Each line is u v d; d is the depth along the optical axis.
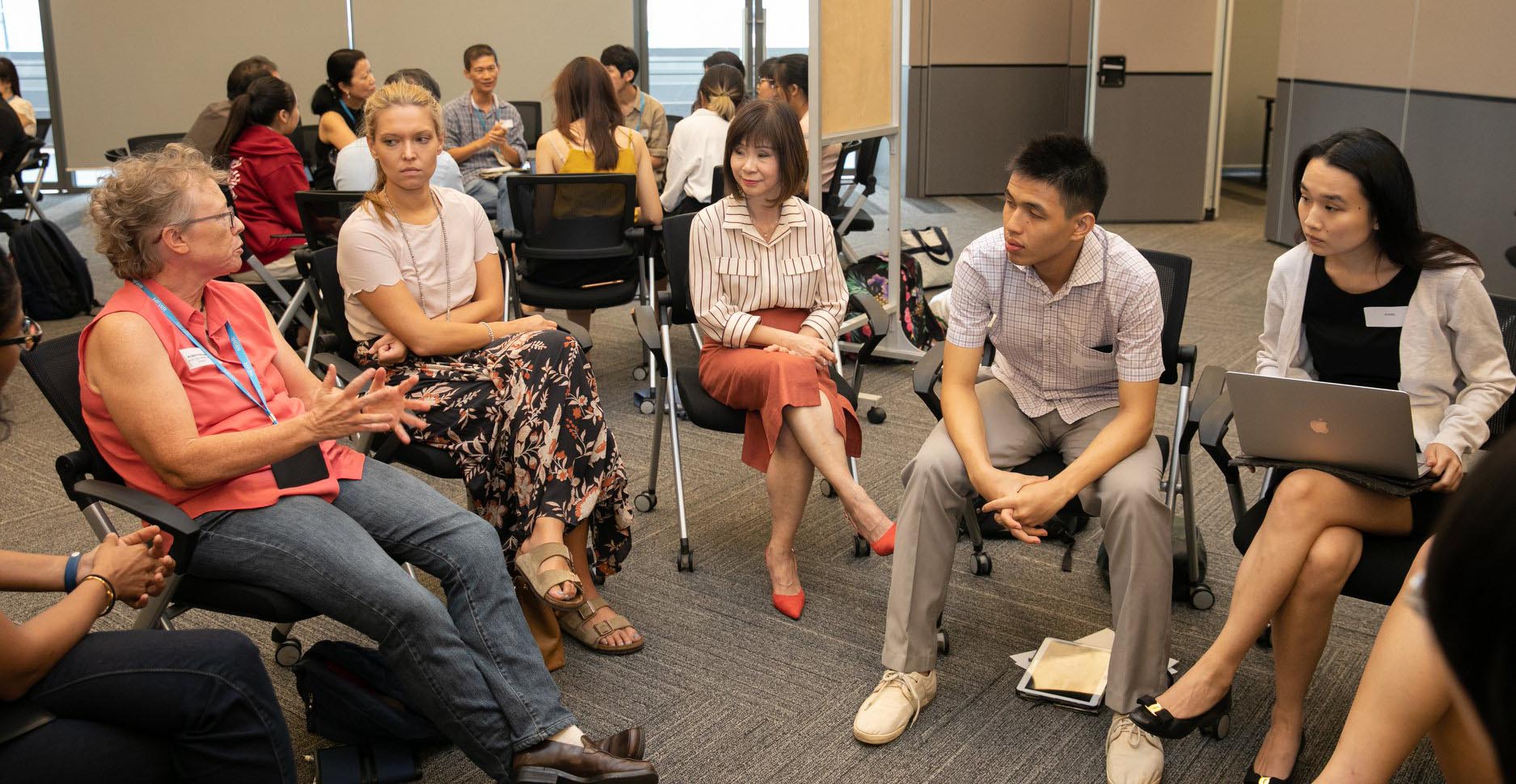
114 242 1.97
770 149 2.73
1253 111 9.34
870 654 2.53
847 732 2.25
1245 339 4.93
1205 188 7.75
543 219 4.06
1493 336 2.10
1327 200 2.09
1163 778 2.08
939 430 2.38
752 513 3.30
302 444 1.95
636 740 2.01
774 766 2.14
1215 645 2.00
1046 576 2.87
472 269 2.78
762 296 2.86
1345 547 1.92
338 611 1.93
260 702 1.72
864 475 3.54
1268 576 1.95
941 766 2.13
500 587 2.08
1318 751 2.13
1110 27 7.44
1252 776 2.05
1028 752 2.17
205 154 4.71
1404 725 1.59
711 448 3.83
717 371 2.76
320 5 8.68
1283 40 6.78
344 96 5.67
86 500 1.96
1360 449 1.93
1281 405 1.97
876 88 4.32
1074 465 2.17
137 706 1.63
